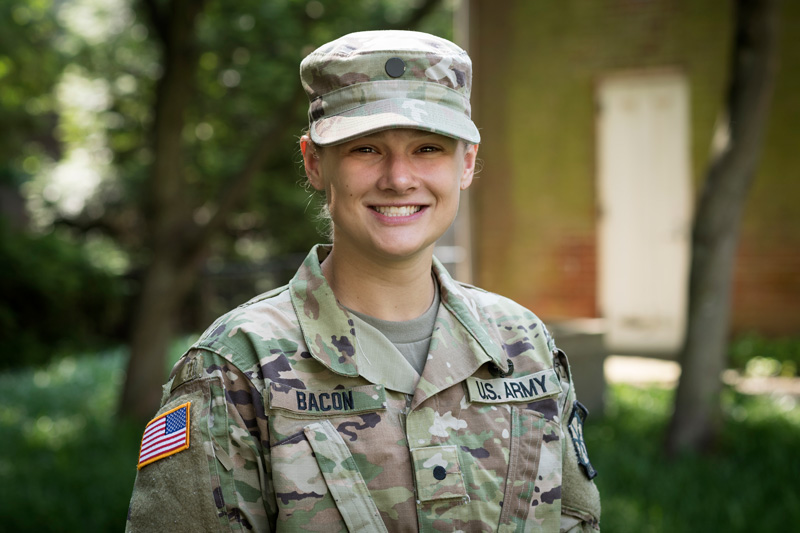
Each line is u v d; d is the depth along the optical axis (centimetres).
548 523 172
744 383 787
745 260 920
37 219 1641
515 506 170
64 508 501
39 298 1311
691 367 586
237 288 1540
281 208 1614
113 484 546
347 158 166
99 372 1101
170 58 761
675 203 965
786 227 906
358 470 162
